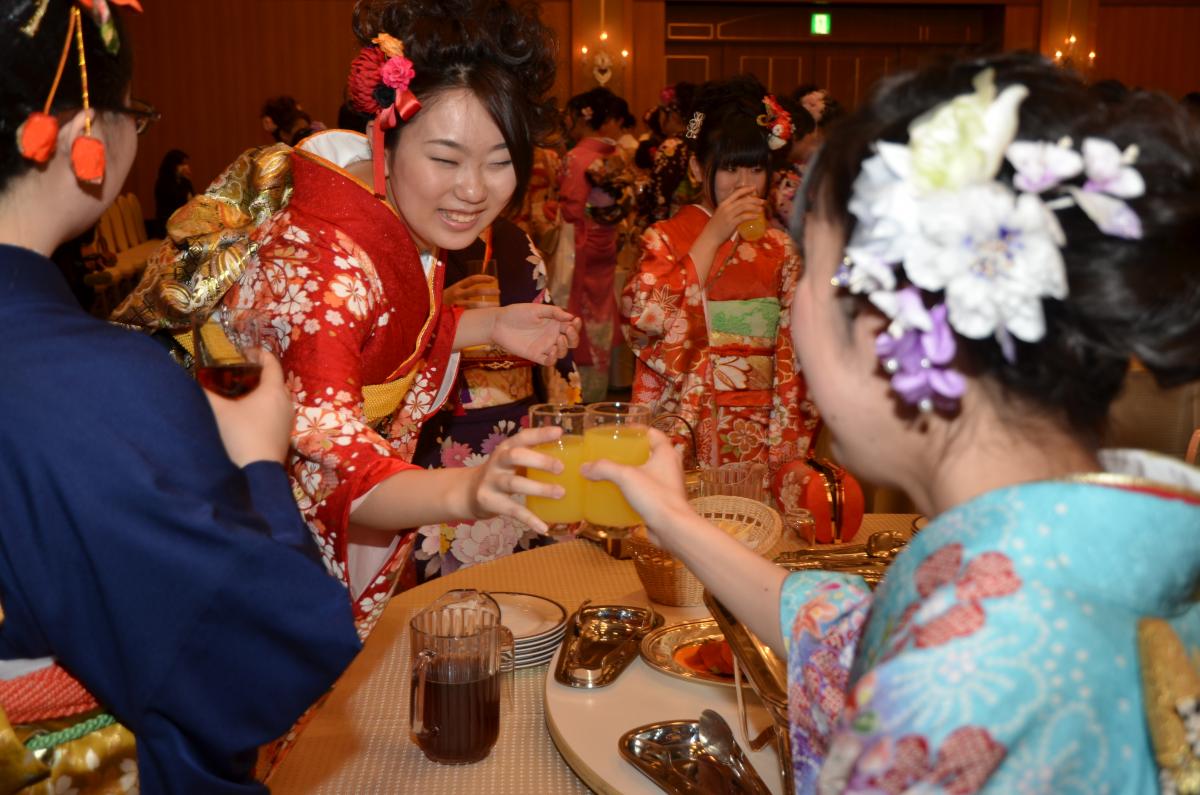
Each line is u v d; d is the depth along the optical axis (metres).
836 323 0.83
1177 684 0.69
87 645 0.98
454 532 2.86
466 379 2.89
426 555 2.85
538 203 6.59
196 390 1.02
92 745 1.03
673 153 3.91
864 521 2.25
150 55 10.98
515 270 2.91
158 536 0.94
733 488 1.97
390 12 1.60
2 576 0.96
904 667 0.67
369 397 1.70
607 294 6.80
